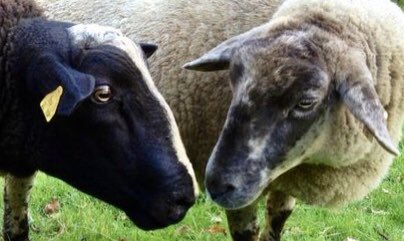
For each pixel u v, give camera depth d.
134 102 0.96
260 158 1.00
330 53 1.03
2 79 1.00
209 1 1.21
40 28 1.00
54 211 1.44
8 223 1.30
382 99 1.11
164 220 0.99
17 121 1.01
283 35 1.04
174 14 1.22
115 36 0.99
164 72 1.20
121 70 0.96
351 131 1.07
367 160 1.14
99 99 0.95
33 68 0.97
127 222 1.42
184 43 1.20
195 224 1.41
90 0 1.31
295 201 1.36
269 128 1.00
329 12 1.09
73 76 0.91
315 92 1.00
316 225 1.43
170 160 0.97
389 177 1.61
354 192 1.17
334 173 1.14
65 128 0.98
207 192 1.02
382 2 1.16
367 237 1.40
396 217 1.48
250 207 1.20
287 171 1.14
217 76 1.15
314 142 1.04
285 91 0.99
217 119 1.16
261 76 1.00
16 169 1.07
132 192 0.99
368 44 1.09
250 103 1.00
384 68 1.10
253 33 1.06
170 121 0.98
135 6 1.27
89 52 0.96
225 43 1.07
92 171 0.99
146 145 0.97
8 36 1.00
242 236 1.22
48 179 1.54
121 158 0.97
